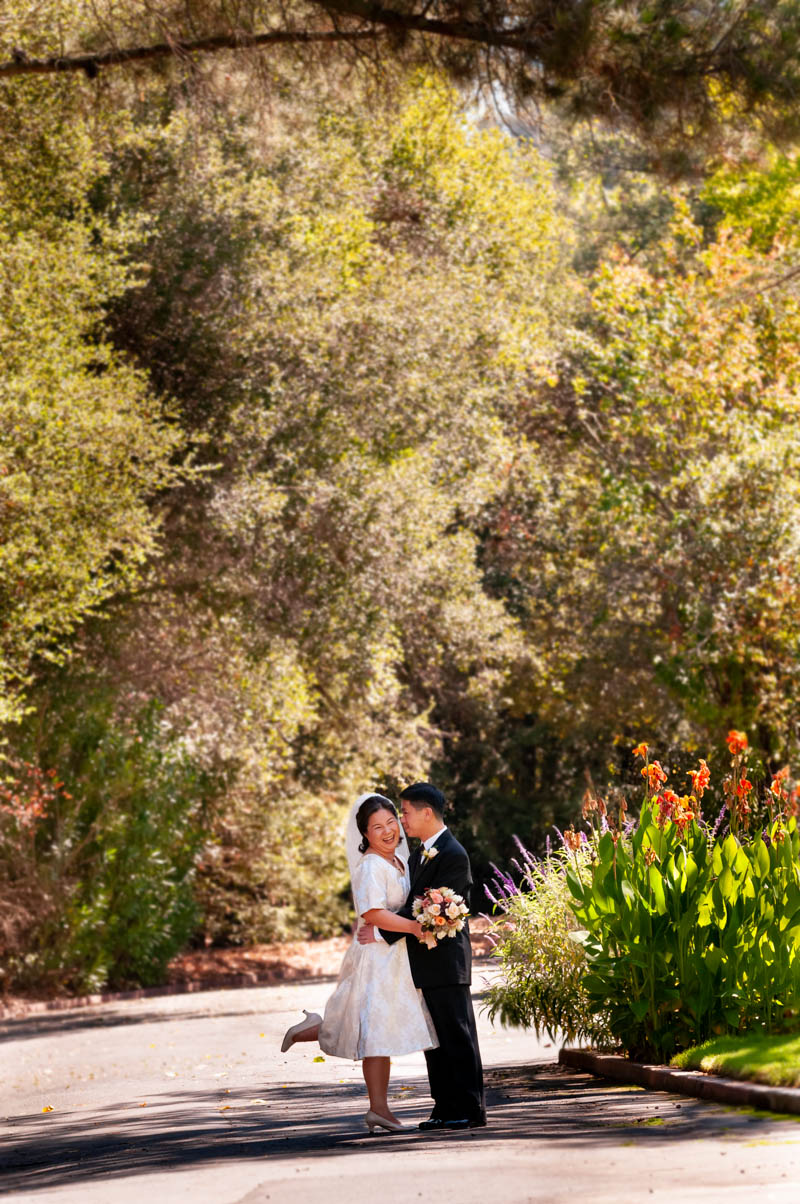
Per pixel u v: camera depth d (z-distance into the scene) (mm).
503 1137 6504
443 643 33406
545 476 32906
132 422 19469
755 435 24531
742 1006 8336
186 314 24156
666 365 26375
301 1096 9617
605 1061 9094
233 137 24906
